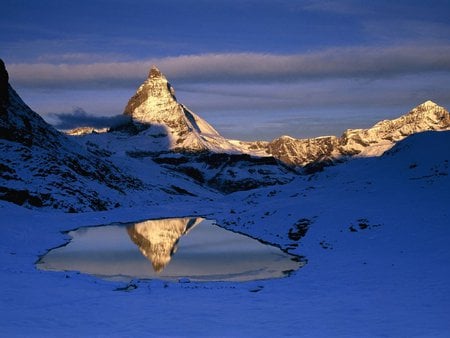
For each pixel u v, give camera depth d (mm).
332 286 45156
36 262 62281
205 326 32250
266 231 83188
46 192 132250
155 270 57344
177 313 35531
